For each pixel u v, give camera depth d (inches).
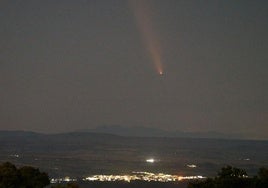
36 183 1942.7
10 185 1899.6
